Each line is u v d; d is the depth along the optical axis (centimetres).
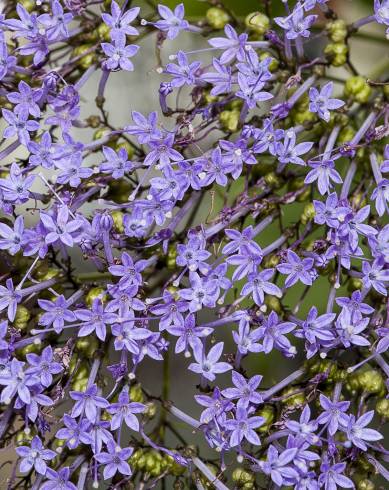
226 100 19
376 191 19
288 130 19
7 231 18
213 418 18
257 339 18
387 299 19
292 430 18
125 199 20
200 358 18
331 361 19
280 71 20
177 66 19
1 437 19
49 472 19
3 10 20
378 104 20
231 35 19
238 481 19
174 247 19
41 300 18
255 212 19
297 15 19
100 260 19
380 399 19
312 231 19
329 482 18
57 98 19
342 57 20
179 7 19
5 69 19
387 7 19
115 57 19
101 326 18
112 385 19
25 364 19
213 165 19
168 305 18
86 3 20
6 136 19
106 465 19
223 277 18
